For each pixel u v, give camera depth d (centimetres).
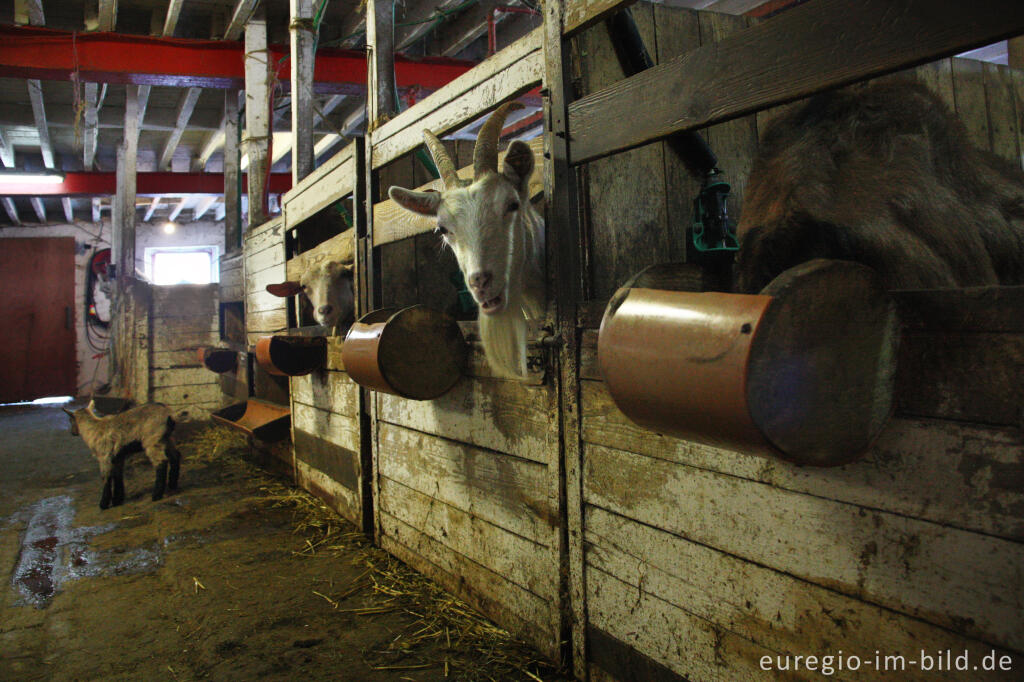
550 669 210
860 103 173
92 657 234
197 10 721
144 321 782
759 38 131
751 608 147
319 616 260
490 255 195
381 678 212
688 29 247
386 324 232
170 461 476
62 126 949
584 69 209
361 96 827
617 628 186
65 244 1344
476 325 247
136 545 354
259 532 368
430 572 288
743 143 259
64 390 1326
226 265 777
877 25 112
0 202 1157
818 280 108
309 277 407
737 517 149
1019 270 183
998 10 96
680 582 164
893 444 121
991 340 106
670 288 156
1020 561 103
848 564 128
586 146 183
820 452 111
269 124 658
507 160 205
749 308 105
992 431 107
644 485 173
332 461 400
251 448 598
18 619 266
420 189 285
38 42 637
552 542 209
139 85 784
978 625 109
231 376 707
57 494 477
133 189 898
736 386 102
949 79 275
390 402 317
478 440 248
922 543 117
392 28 392
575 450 196
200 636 247
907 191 161
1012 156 291
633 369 127
